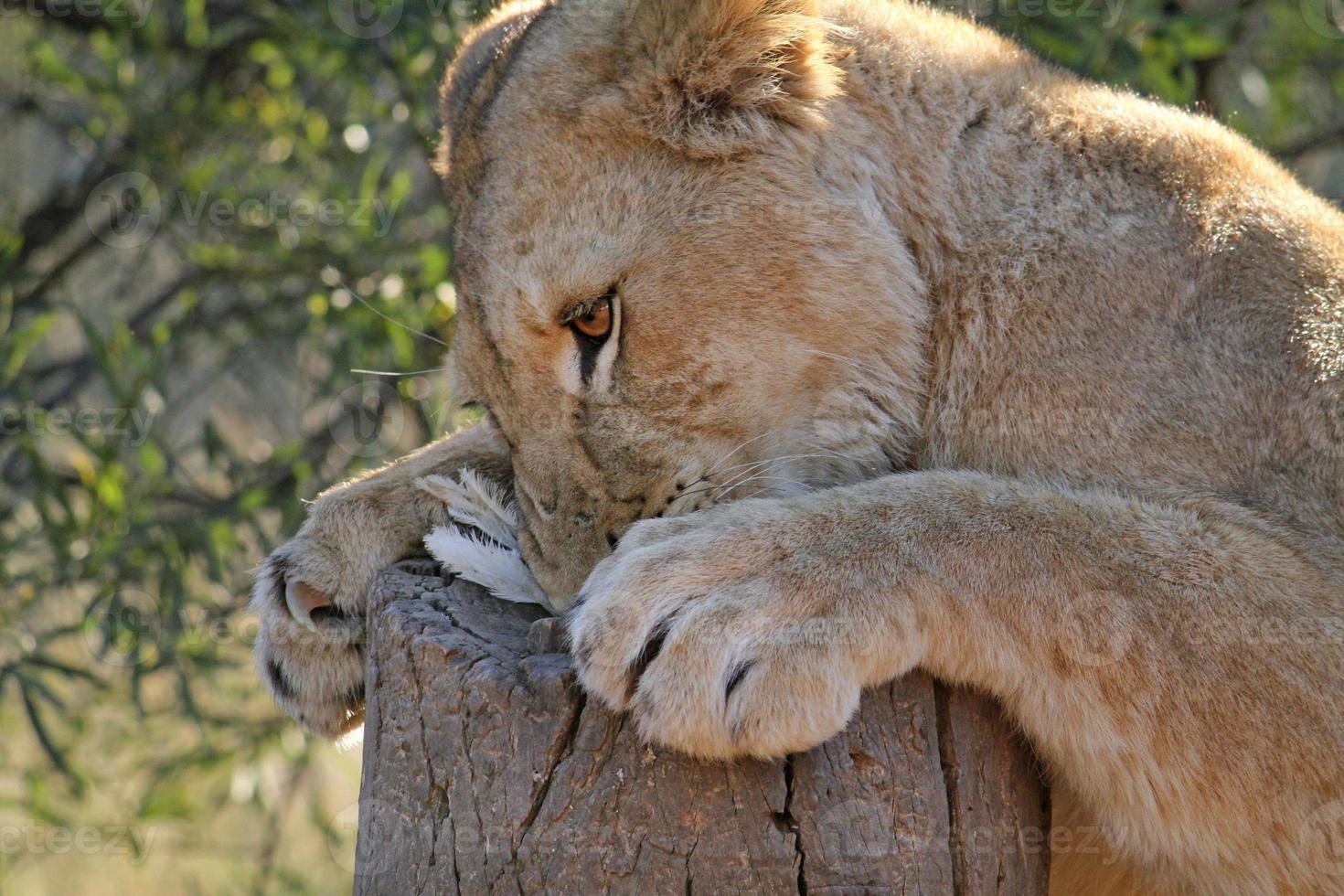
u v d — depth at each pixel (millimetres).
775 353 5852
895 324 5969
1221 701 5090
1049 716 5082
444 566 5887
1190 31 10391
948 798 4895
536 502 5934
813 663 4711
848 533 5141
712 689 4664
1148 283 5828
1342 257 6023
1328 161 13477
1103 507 5398
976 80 6250
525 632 5234
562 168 5855
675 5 5738
